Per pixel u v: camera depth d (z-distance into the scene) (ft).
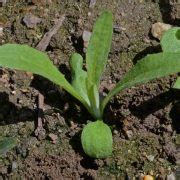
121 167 0.79
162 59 0.75
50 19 0.92
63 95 0.85
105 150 0.76
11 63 0.75
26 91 0.86
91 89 0.78
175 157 0.79
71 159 0.79
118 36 0.90
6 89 0.86
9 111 0.84
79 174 0.78
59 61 0.88
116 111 0.83
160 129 0.81
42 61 0.78
